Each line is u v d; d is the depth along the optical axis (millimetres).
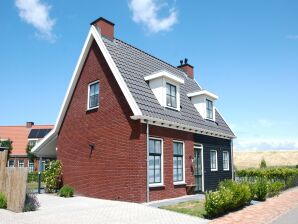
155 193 14336
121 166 14461
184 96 19625
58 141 18891
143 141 13938
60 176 18172
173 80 16516
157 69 18906
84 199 15008
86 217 10766
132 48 18531
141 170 13664
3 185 13156
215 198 11312
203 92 19406
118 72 15000
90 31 17062
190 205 13156
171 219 10547
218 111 22953
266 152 86125
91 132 16438
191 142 17453
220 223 10281
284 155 82125
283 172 22000
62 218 10625
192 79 23750
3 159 13430
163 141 15180
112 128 15180
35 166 42594
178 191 15805
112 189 14727
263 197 15703
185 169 16609
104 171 15289
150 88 16250
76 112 17781
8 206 12461
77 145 17312
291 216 11805
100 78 16406
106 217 10766
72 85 18078
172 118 15828
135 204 13188
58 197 15852
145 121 14070
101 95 16188
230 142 22188
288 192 20188
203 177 18266
